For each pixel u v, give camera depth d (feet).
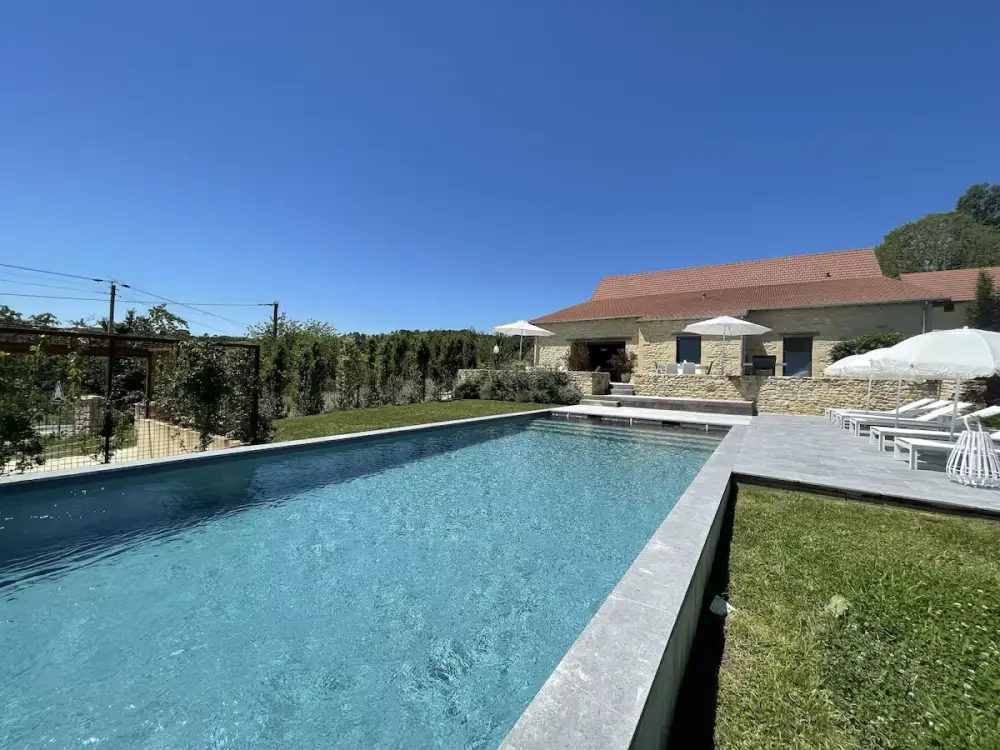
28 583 15.62
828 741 6.96
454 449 38.01
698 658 9.19
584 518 22.27
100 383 32.19
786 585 12.09
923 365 23.00
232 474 27.50
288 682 10.96
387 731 9.50
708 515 14.56
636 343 76.18
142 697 10.47
